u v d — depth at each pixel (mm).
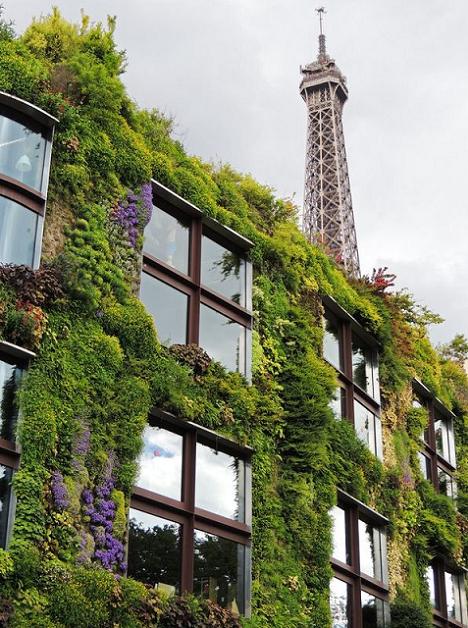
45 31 21062
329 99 146375
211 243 22562
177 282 21078
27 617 14812
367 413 27188
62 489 16109
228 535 19891
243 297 22859
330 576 21766
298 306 24328
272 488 21391
